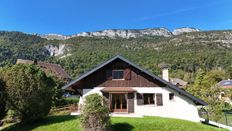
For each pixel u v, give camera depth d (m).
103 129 20.80
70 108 34.94
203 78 61.03
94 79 31.81
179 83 90.62
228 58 164.50
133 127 23.36
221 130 25.19
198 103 30.88
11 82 24.67
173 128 23.59
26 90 24.72
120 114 30.23
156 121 24.89
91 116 20.86
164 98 30.70
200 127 24.94
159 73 112.69
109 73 31.83
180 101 30.59
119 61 31.97
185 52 182.25
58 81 39.09
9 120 29.25
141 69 30.83
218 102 32.19
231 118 38.25
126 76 31.56
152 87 31.05
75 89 32.12
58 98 38.44
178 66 155.75
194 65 156.62
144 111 30.58
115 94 31.52
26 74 25.08
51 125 24.41
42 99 25.69
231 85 91.38
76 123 24.08
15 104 24.80
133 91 30.39
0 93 24.36
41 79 26.05
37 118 26.05
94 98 21.50
